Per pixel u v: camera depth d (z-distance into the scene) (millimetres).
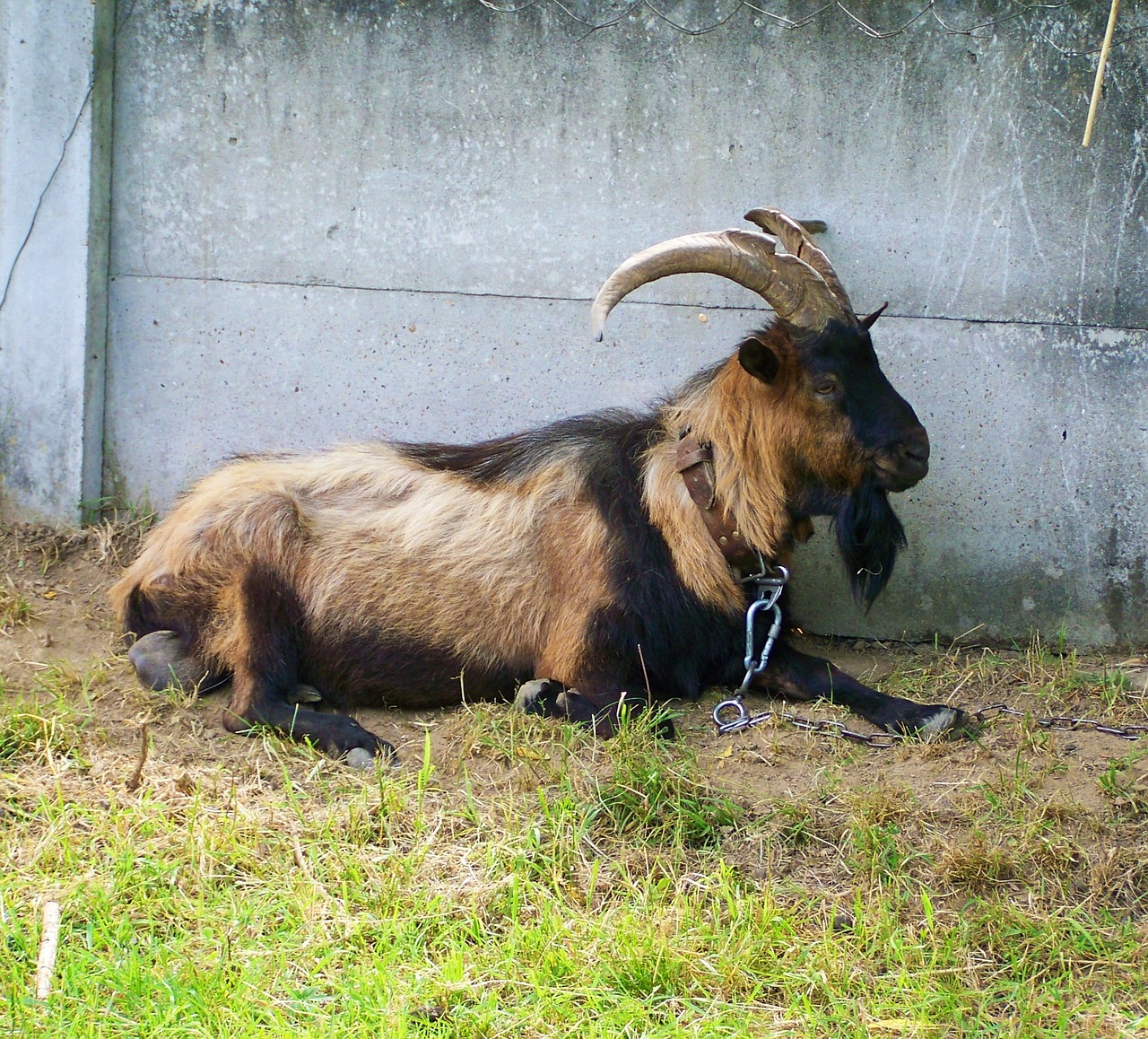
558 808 4137
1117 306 4691
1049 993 3859
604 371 4781
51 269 4809
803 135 4699
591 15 4699
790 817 4141
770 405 4449
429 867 4031
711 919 3955
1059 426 4719
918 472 4402
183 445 4887
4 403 4852
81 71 4758
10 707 4336
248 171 4805
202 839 4047
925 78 4668
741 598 4508
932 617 4781
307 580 4484
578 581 4473
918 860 4070
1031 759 4312
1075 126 4664
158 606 4500
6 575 4750
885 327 4730
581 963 3875
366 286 4809
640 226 4746
